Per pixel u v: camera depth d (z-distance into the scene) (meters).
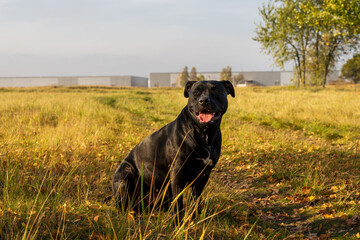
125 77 108.75
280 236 3.65
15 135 7.46
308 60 37.34
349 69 69.44
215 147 3.52
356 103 15.47
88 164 5.81
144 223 3.28
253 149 7.79
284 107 15.98
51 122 11.49
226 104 3.62
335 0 19.30
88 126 10.11
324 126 11.19
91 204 3.64
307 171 5.90
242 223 3.94
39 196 3.77
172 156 3.51
